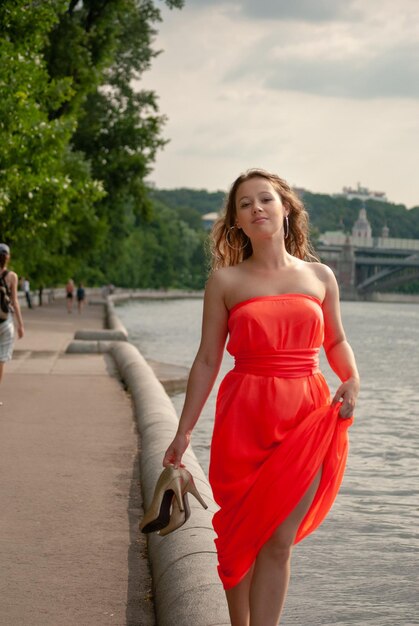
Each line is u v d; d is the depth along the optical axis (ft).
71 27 124.16
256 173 12.80
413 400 66.85
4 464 28.76
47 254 130.11
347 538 26.94
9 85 76.07
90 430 36.01
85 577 17.93
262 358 12.09
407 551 25.57
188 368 72.54
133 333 159.63
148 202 153.58
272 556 11.90
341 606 20.66
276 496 11.67
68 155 115.96
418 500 32.53
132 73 160.66
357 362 110.83
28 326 115.96
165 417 35.65
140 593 17.10
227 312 12.53
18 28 80.48
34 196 80.69
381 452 42.68
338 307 12.83
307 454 11.75
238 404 12.05
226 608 14.24
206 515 19.66
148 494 23.66
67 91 90.68
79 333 91.40
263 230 12.38
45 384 53.06
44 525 21.61
